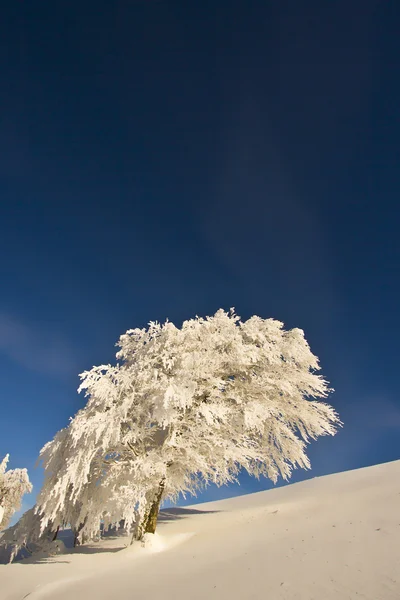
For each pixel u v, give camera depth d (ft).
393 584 18.48
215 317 59.11
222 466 49.29
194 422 50.65
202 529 49.57
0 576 39.52
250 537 37.96
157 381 47.34
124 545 50.29
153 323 54.95
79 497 50.52
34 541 56.44
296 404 59.31
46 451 50.19
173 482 51.08
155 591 25.29
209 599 21.58
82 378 46.32
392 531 27.78
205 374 51.96
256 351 55.83
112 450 48.75
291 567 24.11
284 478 57.47
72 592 29.12
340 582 20.13
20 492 79.71
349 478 82.02
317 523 36.86
